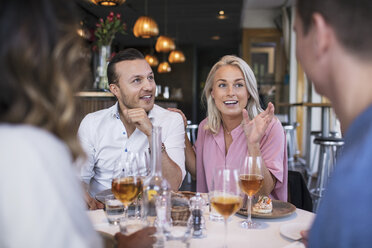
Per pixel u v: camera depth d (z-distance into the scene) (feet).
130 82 6.10
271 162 5.65
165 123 6.34
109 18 13.37
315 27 1.98
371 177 1.65
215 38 32.99
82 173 6.17
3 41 1.50
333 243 1.69
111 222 3.74
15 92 1.55
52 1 1.65
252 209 4.24
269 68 26.25
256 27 26.23
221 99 6.05
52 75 1.64
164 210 3.20
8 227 1.36
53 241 1.38
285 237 3.42
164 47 22.99
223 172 3.18
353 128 1.86
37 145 1.48
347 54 1.90
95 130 6.22
